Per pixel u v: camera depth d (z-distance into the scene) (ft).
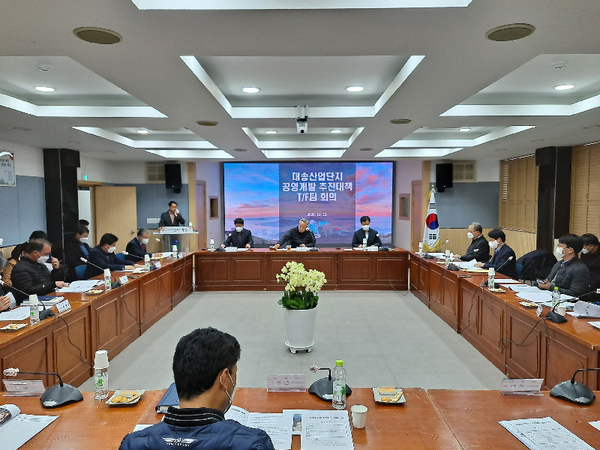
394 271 23.93
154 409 6.24
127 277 15.67
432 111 14.66
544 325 10.22
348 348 14.62
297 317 13.89
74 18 7.13
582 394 6.52
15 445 5.26
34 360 9.61
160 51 8.75
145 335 16.11
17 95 14.71
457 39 8.23
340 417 6.04
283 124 16.97
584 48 8.71
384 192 36.94
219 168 38.55
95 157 28.94
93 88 13.84
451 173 30.71
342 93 14.94
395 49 8.79
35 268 13.67
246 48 8.66
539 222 24.68
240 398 6.68
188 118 15.66
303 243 25.02
